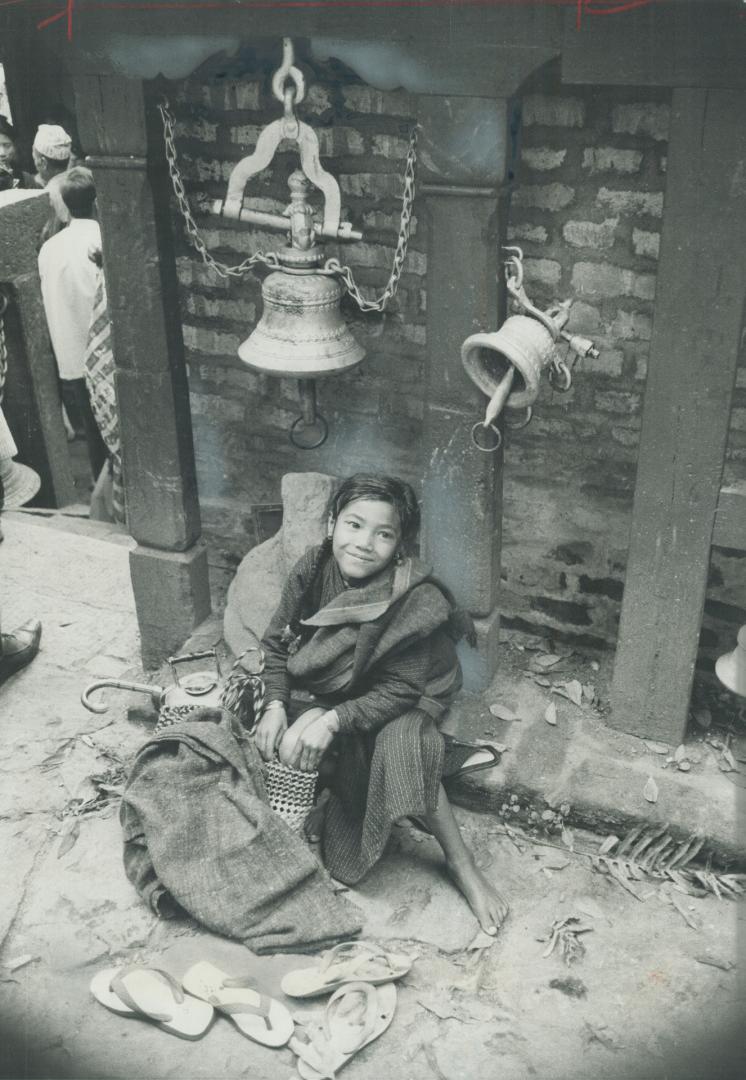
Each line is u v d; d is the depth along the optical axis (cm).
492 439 312
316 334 311
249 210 307
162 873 294
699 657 355
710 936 293
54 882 309
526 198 315
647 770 328
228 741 304
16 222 505
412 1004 275
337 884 307
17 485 530
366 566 304
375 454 376
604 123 296
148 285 328
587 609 367
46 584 446
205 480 409
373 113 321
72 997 277
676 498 297
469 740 338
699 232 262
